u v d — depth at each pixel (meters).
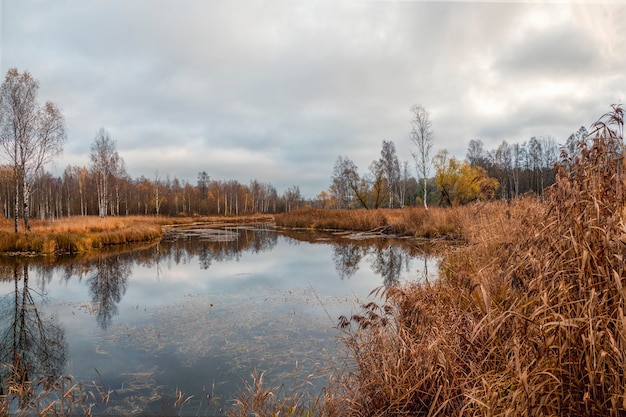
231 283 10.67
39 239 16.53
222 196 70.31
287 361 5.02
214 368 4.93
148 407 3.93
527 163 55.41
